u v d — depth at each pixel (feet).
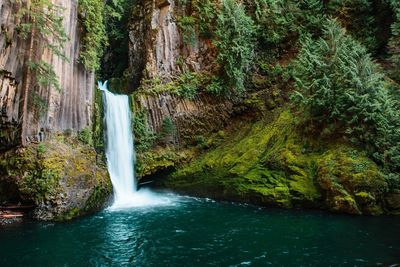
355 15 62.59
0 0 41.14
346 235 35.99
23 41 44.62
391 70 55.83
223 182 54.70
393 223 39.68
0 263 29.63
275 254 31.58
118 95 63.21
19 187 42.34
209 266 29.35
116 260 30.58
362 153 45.96
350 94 47.01
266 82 64.80
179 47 68.03
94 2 54.80
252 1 68.69
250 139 58.90
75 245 34.01
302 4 67.21
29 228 38.81
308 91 51.93
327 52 51.88
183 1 68.85
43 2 43.60
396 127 45.96
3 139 44.04
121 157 59.47
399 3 58.13
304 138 51.67
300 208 47.09
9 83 43.09
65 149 47.39
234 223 41.37
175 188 59.67
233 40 61.82
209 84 64.80
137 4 76.54
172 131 63.87
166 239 35.91
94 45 55.72
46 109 46.39
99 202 47.67
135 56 74.54
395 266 28.19
